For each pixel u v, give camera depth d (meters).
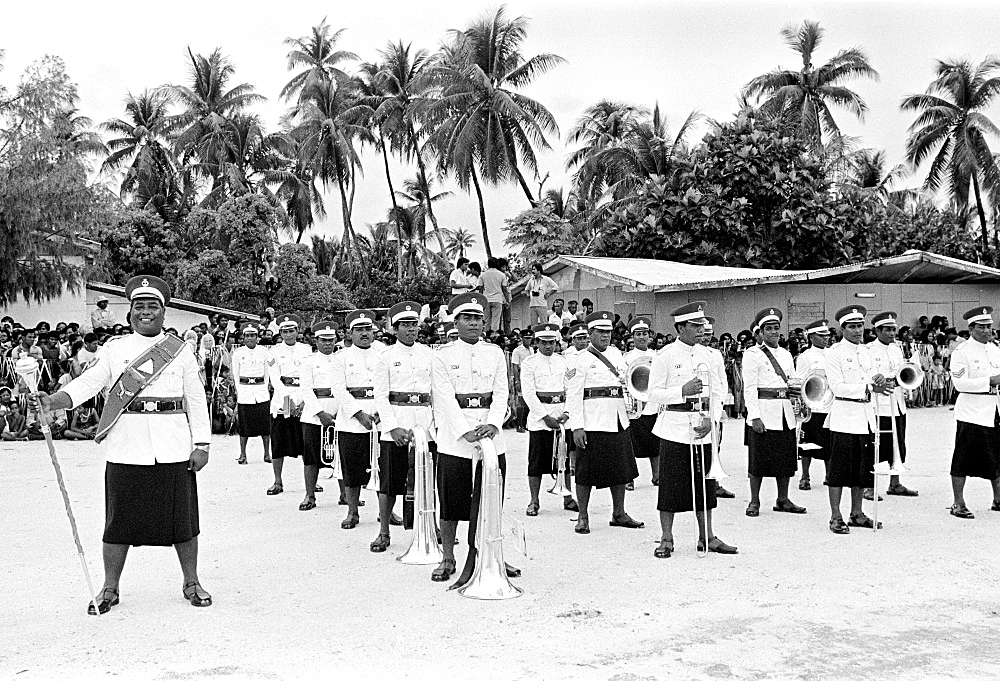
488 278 21.08
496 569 6.98
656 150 37.31
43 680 5.20
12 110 23.73
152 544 6.54
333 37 46.66
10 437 17.58
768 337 10.09
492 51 36.78
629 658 5.52
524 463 14.47
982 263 35.38
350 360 9.60
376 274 45.44
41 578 7.44
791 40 39.62
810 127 37.34
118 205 37.78
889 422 11.05
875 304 24.11
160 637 5.94
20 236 23.31
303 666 5.39
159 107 46.53
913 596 6.82
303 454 10.53
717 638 5.89
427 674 5.26
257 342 14.44
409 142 44.53
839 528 9.03
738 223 27.84
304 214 46.12
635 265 24.33
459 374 7.51
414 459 8.35
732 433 17.80
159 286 6.91
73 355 18.25
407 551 8.12
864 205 31.78
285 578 7.44
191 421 6.82
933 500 10.77
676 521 9.77
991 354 9.80
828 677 5.21
